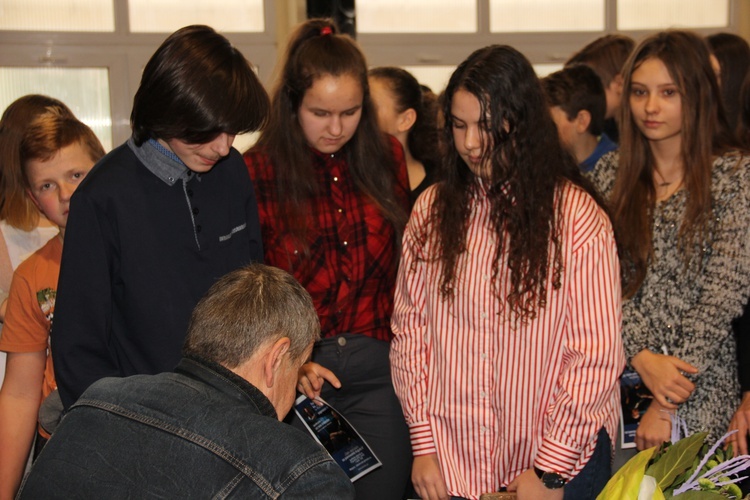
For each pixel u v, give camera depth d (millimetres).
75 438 1258
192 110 1543
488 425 1839
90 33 4898
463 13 5258
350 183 2121
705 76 1984
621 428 2031
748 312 2004
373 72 2818
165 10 4969
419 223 1939
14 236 2221
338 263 2072
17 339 1881
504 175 1755
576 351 1757
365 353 2092
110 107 4977
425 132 2859
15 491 1840
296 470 1183
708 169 1973
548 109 1790
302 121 2016
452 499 1889
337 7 5051
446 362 1866
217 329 1312
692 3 5375
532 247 1744
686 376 1935
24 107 2121
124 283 1688
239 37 4996
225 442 1205
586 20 5344
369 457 1969
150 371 1730
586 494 1778
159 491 1184
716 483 1389
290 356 1359
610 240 1772
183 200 1742
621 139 2125
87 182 1665
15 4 4820
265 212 2049
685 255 1981
